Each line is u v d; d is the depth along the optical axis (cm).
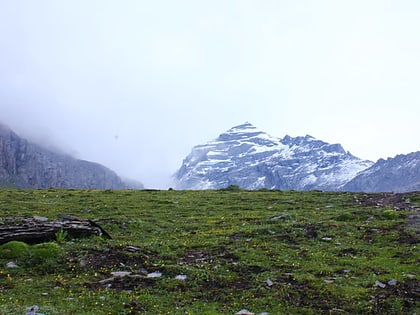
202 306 2092
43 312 1845
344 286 2352
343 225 3728
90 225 3303
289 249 3059
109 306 2023
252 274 2534
